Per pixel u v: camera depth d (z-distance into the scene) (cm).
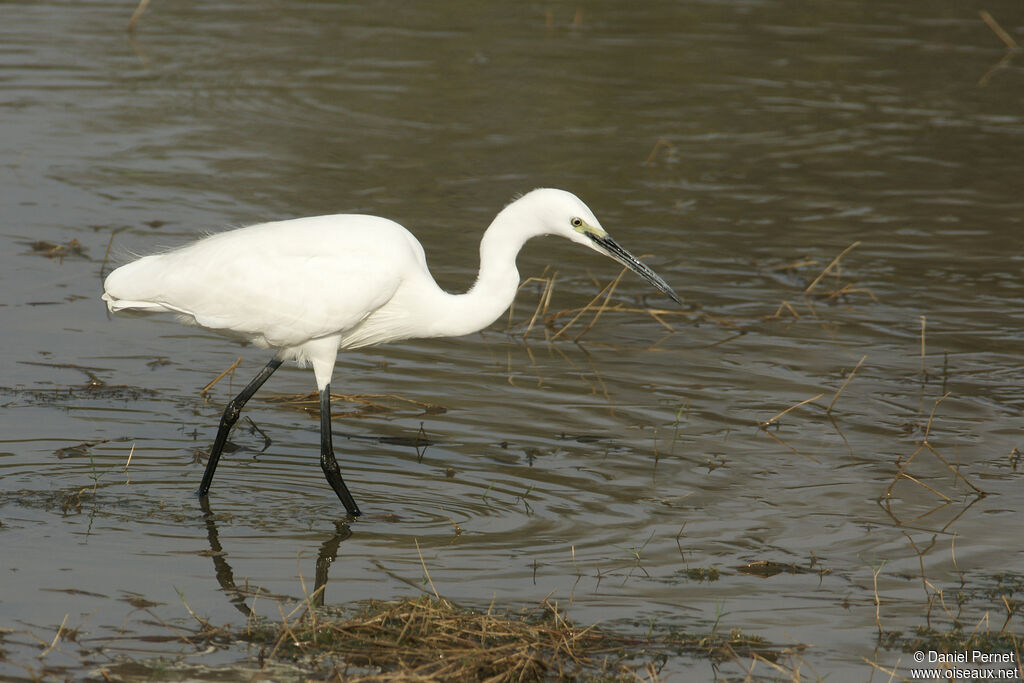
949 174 2167
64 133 2106
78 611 798
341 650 764
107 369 1254
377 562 894
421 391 1252
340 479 981
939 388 1290
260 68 2614
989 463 1104
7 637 761
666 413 1210
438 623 788
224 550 902
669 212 1902
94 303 1431
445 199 1891
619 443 1134
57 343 1309
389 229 1022
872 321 1499
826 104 2567
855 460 1107
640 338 1435
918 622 827
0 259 1534
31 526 918
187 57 2672
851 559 916
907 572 898
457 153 2139
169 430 1127
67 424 1115
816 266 1695
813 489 1042
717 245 1767
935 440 1155
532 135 2272
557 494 1023
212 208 1777
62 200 1780
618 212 1886
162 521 946
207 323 989
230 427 998
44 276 1493
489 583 864
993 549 938
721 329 1467
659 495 1023
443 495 1019
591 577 877
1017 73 2855
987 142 2370
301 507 990
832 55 2931
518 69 2697
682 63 2805
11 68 2494
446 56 2778
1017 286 1636
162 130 2166
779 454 1116
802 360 1370
